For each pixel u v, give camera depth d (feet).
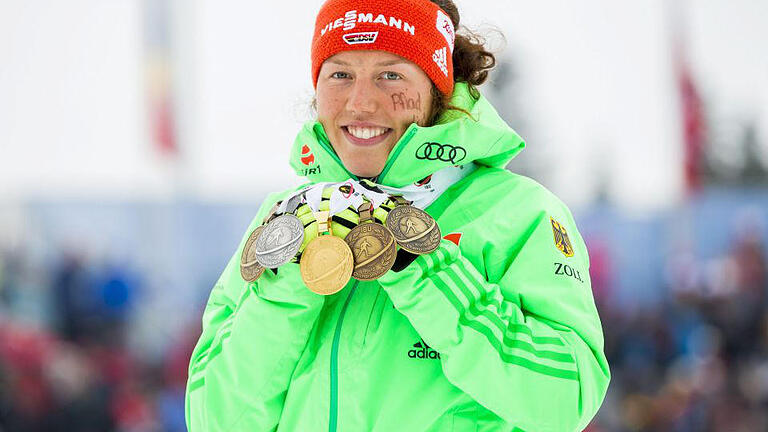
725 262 166.20
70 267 147.13
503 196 22.48
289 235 20.15
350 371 20.90
